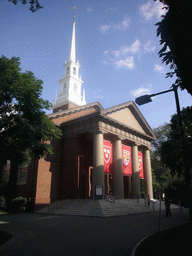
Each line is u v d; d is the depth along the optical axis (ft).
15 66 49.08
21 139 47.39
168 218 53.31
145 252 19.39
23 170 90.53
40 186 82.07
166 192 30.25
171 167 28.19
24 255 20.57
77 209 68.33
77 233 32.65
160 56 20.26
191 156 24.31
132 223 43.62
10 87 44.57
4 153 43.09
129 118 107.55
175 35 12.55
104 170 86.33
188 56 12.41
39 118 53.93
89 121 89.76
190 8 11.22
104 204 68.69
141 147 119.44
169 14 12.90
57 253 21.33
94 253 21.31
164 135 152.66
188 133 16.99
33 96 50.80
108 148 92.12
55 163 91.56
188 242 21.97
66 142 96.58
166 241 23.40
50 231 34.55
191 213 27.07
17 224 43.21
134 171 103.45
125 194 117.91
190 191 26.16
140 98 29.22
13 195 76.69
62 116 99.81
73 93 169.78
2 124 45.80
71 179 87.76
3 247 23.95
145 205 84.99
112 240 27.53
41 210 77.00
